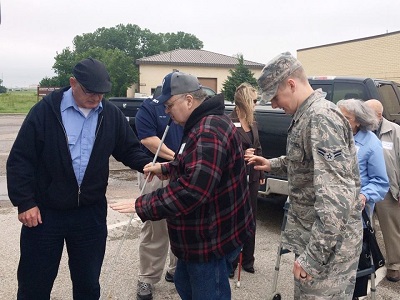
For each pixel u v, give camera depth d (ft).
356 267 7.32
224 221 6.97
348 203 6.32
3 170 28.32
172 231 7.17
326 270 7.01
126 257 13.88
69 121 8.05
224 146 6.64
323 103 6.78
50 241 8.21
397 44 70.49
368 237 8.96
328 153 6.40
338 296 7.14
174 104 7.09
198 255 6.97
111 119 8.58
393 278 12.84
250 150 9.62
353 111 10.30
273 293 9.91
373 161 10.18
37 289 8.43
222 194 6.89
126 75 120.37
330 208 6.29
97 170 8.28
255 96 12.58
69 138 7.99
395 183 12.46
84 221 8.42
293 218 7.47
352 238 7.11
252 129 12.60
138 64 118.73
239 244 7.20
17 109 109.09
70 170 7.99
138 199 6.77
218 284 7.22
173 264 12.03
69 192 8.07
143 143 10.83
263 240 16.20
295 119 7.08
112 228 16.70
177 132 10.95
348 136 6.84
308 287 7.17
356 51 78.89
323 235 6.33
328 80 18.83
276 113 16.37
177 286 7.93
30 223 7.89
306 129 6.80
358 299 10.75
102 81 7.72
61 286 11.81
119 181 26.63
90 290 8.89
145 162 9.05
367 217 9.00
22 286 8.45
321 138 6.48
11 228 16.38
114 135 8.61
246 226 7.34
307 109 6.88
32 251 8.21
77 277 8.79
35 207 7.91
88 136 8.18
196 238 6.93
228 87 93.15
